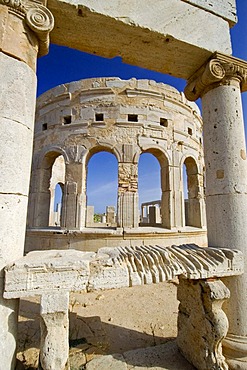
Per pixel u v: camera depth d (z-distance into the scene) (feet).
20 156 9.26
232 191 12.36
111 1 11.21
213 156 13.26
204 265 10.82
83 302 20.10
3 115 8.84
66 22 11.23
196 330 11.12
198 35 12.98
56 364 8.16
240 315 11.30
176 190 39.06
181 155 41.37
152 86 40.65
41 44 10.97
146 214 83.15
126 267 9.97
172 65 14.24
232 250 11.53
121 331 15.21
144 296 21.63
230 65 13.25
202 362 10.43
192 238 39.37
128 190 36.32
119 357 11.77
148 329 15.57
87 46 12.82
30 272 8.38
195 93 15.02
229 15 14.33
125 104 38.99
